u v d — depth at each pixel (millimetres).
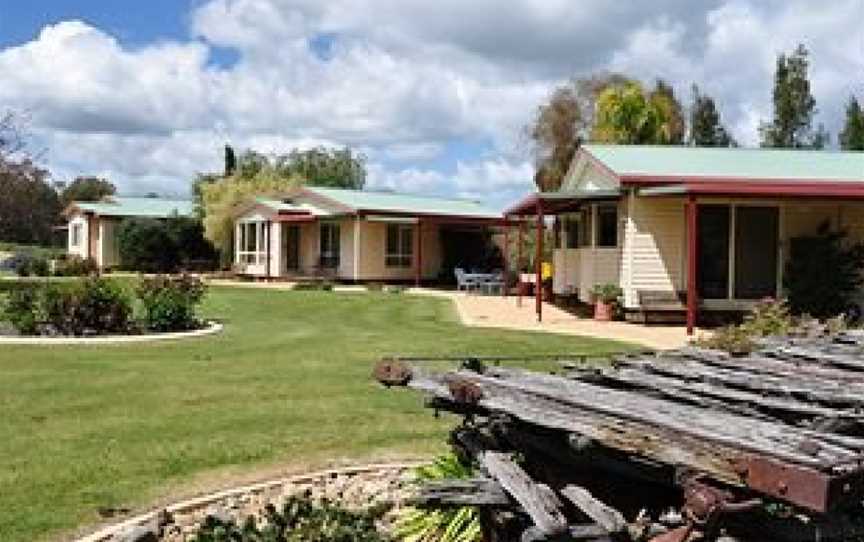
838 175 23266
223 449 9047
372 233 40844
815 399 5113
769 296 22281
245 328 20875
